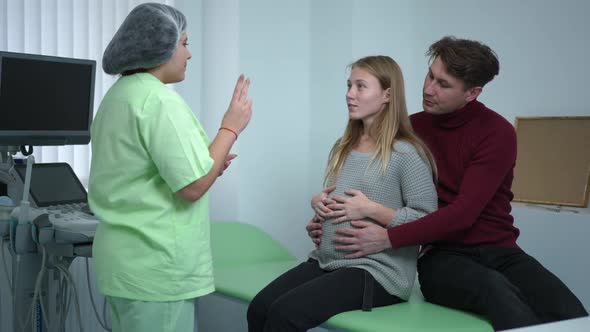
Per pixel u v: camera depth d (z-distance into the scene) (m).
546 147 2.80
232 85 2.98
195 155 1.44
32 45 2.86
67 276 2.04
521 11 2.96
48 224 1.82
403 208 1.71
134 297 1.48
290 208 3.27
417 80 3.30
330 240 1.78
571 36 2.78
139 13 1.49
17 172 2.14
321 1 3.25
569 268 2.50
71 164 2.90
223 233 2.43
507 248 1.80
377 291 1.70
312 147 3.32
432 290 1.79
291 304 1.58
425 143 1.92
